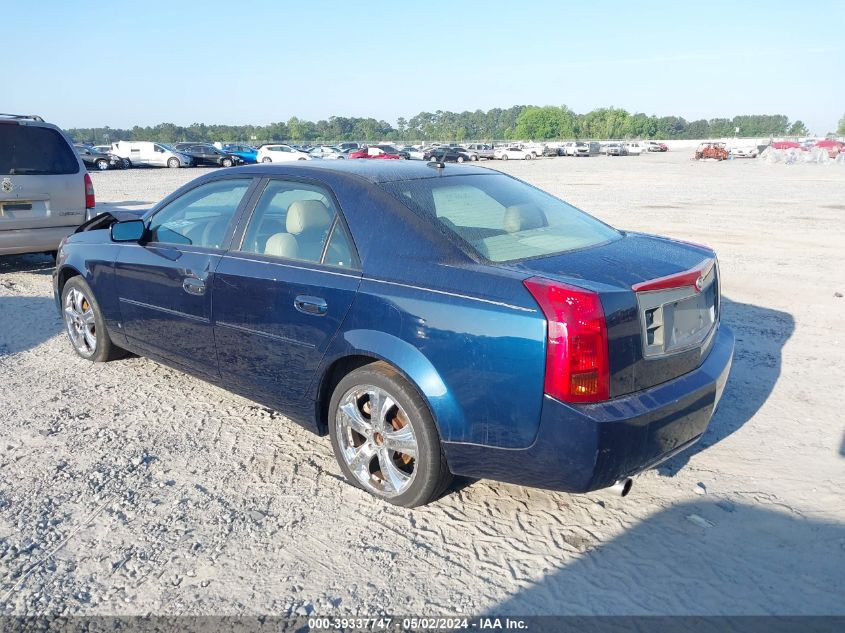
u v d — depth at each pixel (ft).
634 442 9.59
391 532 10.79
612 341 9.41
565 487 9.70
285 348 12.39
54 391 16.37
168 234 15.35
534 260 10.70
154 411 15.26
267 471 12.67
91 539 10.53
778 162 163.73
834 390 16.62
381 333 10.83
